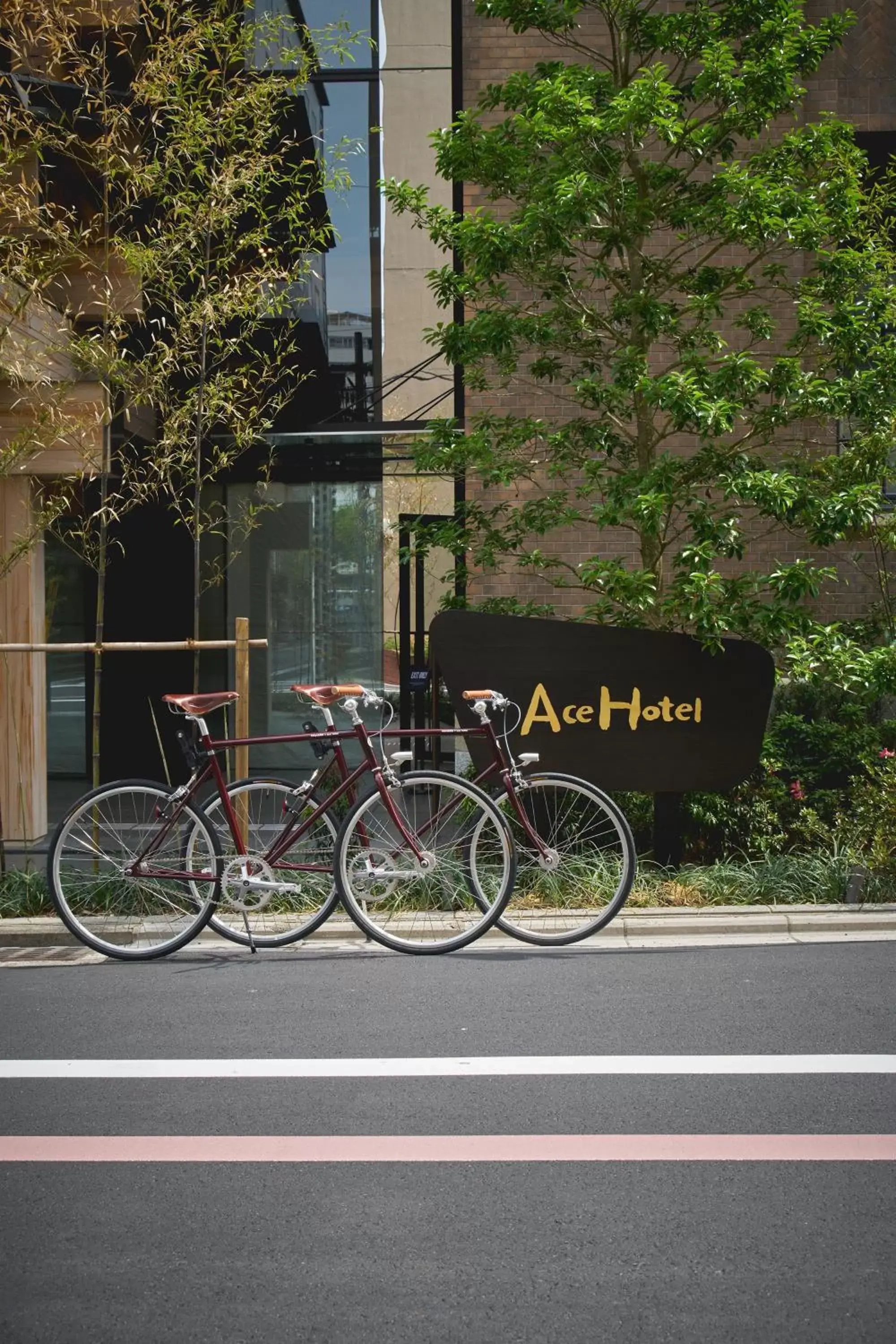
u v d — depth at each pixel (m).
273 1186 3.68
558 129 8.05
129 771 12.16
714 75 8.25
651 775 7.77
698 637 7.80
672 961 6.23
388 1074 4.58
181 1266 3.21
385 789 6.52
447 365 10.80
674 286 9.38
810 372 9.78
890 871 7.50
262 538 12.45
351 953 6.48
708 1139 3.97
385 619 12.49
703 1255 3.23
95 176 10.06
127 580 12.22
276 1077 4.57
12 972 6.22
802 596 8.87
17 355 8.73
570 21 8.95
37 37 8.48
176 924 6.53
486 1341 2.86
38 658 10.16
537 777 6.77
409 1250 3.28
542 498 10.73
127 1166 3.83
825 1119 4.12
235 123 8.23
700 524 8.23
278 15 9.38
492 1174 3.74
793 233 8.30
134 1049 4.91
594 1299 3.03
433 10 11.94
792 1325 2.91
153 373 8.45
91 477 10.04
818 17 11.29
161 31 9.21
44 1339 2.88
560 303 9.01
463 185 11.62
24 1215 3.51
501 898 6.49
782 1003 5.42
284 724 12.48
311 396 11.98
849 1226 3.38
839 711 9.57
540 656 7.75
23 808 9.09
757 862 8.02
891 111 11.28
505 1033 5.04
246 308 8.27
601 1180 3.69
